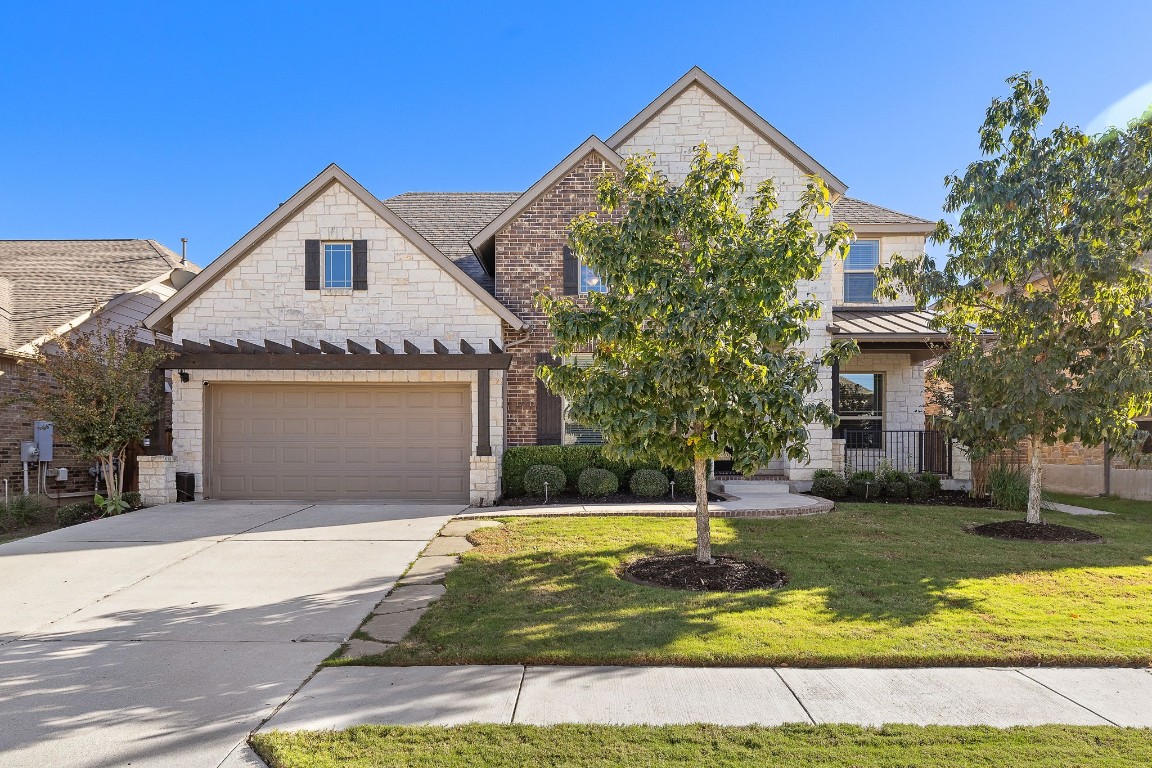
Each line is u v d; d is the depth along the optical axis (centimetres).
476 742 387
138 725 414
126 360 1235
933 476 1358
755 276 676
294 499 1358
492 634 562
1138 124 926
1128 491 1463
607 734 396
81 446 1202
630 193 785
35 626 602
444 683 475
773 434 692
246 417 1370
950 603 646
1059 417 962
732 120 1520
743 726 408
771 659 509
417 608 642
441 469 1366
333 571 782
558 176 1477
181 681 480
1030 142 973
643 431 667
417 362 1291
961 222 1015
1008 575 753
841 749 380
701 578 727
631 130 1530
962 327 1062
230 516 1135
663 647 527
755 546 885
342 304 1381
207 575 770
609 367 734
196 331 1372
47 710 435
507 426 1457
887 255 1731
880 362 1648
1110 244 929
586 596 669
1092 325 973
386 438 1370
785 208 1498
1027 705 440
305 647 545
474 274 1642
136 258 1947
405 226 1375
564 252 1480
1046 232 961
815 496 1332
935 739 391
